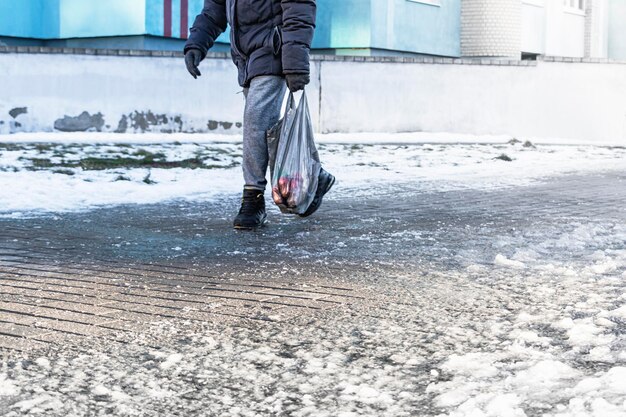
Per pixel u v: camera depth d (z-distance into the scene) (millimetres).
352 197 7672
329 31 20656
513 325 2998
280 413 2143
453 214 6379
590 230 5344
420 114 16641
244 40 5617
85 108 13578
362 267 4180
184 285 3756
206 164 10594
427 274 3990
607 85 18266
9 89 12922
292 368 2520
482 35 23250
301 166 5520
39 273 4055
